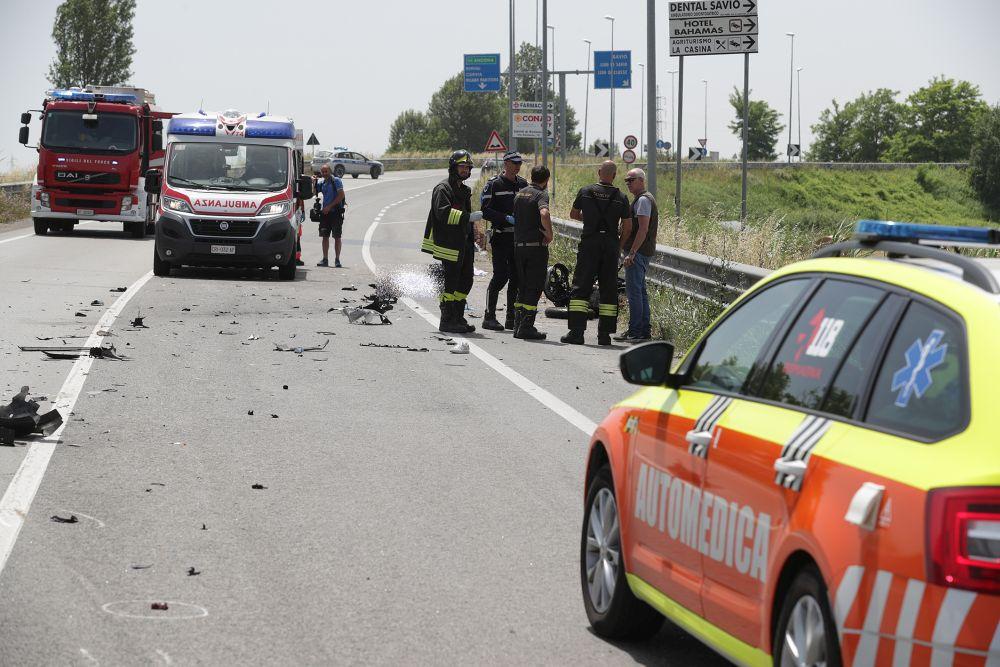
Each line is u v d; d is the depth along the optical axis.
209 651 5.15
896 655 3.30
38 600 5.73
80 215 34.31
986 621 3.13
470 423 10.52
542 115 47.69
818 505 3.73
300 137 26.77
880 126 135.62
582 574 5.80
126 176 34.44
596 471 5.94
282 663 5.04
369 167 94.81
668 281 18.12
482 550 6.82
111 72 76.50
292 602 5.84
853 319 4.05
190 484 8.08
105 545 6.66
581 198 16.08
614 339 16.81
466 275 17.08
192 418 10.30
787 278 4.66
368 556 6.63
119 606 5.69
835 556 3.57
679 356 15.20
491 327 17.55
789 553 3.86
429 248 16.81
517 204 16.41
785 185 93.25
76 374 12.23
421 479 8.45
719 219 23.77
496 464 8.98
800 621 3.83
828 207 92.06
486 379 12.91
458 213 16.62
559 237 27.20
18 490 7.75
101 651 5.10
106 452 8.91
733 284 15.99
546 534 7.17
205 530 7.03
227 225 23.50
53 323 16.05
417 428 10.23
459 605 5.88
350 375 12.89
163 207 23.62
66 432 9.55
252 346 14.74
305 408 10.96
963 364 3.46
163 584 6.04
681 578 4.73
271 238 23.72
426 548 6.82
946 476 3.27
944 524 3.21
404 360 14.10
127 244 32.41
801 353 4.27
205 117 24.94
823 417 3.94
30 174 50.53
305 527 7.16
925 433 3.46
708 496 4.52
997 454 3.21
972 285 3.68
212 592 5.95
